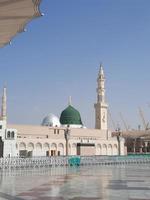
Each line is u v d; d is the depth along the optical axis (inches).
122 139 5206.7
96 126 5477.4
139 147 5762.8
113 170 2079.2
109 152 5103.3
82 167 2502.5
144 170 2068.2
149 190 1021.8
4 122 3693.4
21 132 4357.8
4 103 4938.5
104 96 5565.9
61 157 2770.7
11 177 1505.9
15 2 587.2
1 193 936.3
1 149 3639.3
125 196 892.6
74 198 850.8
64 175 1635.1
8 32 733.3
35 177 1508.4
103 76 5605.3
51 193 946.1
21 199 830.5
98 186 1133.7
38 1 590.9
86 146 4741.6
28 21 679.7
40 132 4552.2
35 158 2556.6
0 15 642.2
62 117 5615.2
